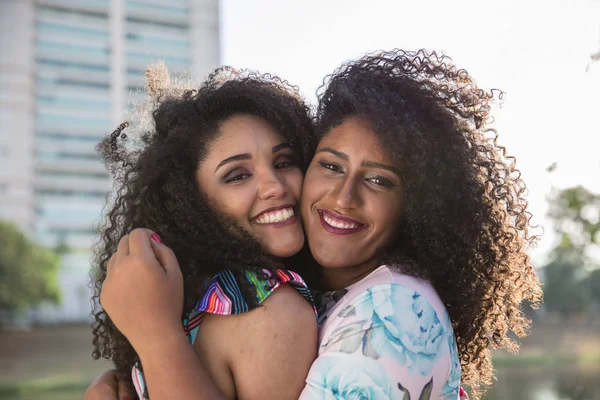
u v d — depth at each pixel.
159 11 76.88
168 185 1.96
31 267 44.00
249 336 1.66
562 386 14.98
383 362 1.62
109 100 71.94
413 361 1.64
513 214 2.23
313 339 1.74
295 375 1.68
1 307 43.72
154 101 2.19
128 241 1.72
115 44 74.12
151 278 1.61
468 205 1.99
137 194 2.01
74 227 66.00
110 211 2.16
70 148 68.19
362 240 2.00
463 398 2.11
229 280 1.75
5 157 65.31
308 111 2.18
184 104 2.03
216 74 2.21
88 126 69.81
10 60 67.19
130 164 2.21
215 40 79.06
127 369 1.98
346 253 2.00
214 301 1.70
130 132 2.24
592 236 4.12
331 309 1.88
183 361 1.57
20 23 68.69
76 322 54.25
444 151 1.97
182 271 1.80
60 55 70.88
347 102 2.01
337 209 1.97
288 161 2.08
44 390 21.08
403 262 1.88
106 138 2.25
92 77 71.81
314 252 2.04
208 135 1.98
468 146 2.02
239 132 1.98
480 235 2.07
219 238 1.93
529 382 17.02
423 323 1.70
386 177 1.96
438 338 1.72
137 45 75.44
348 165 1.97
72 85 70.75
